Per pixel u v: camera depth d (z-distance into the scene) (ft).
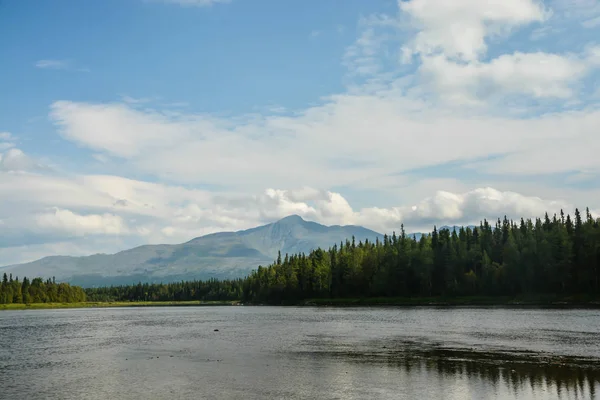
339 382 129.49
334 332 265.13
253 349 198.70
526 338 214.28
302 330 285.02
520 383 124.67
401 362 158.40
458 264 654.12
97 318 507.71
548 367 145.28
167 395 118.93
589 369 141.59
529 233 627.05
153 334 281.95
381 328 282.77
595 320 306.76
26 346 226.99
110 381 137.18
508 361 156.35
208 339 243.40
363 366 152.35
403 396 113.60
